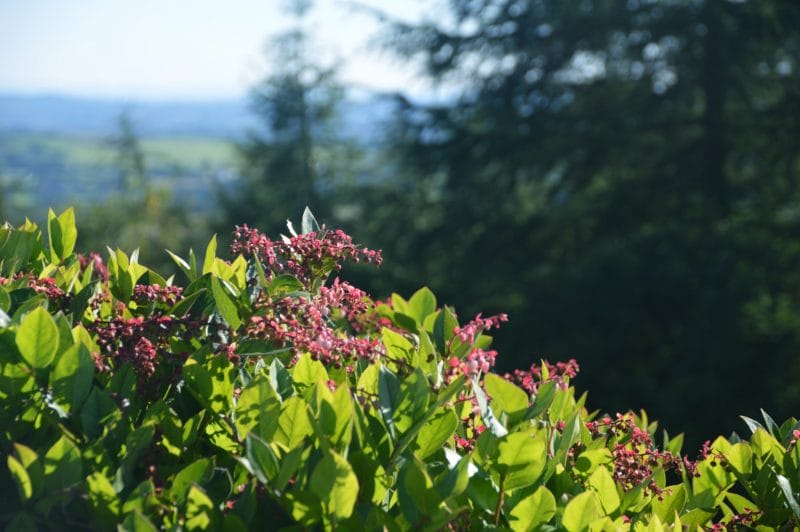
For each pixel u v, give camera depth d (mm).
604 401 14258
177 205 36469
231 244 2457
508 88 18203
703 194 17844
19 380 1895
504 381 2021
